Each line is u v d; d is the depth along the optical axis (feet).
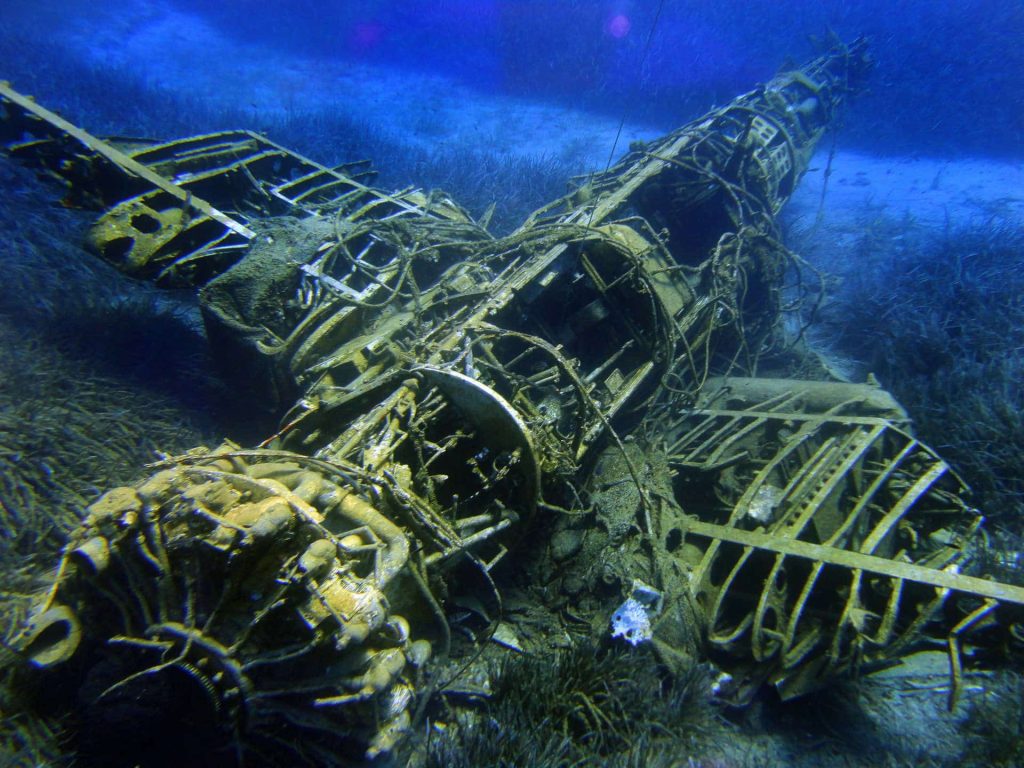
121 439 14.98
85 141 18.12
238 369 16.71
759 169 21.95
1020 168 48.62
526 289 15.28
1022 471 16.80
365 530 8.08
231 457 8.58
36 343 16.63
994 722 11.05
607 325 16.79
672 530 13.32
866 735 11.46
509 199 35.12
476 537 10.37
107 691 7.01
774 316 21.93
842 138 55.77
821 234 35.35
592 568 12.63
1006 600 10.57
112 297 20.68
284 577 6.95
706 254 23.61
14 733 8.34
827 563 11.55
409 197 22.71
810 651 11.26
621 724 10.74
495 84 67.36
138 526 7.28
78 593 7.88
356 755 8.05
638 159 23.30
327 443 12.62
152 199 18.17
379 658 7.46
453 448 12.32
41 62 46.09
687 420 17.40
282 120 45.39
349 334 16.24
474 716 10.83
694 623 11.55
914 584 11.27
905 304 25.49
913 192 44.80
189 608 6.95
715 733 11.27
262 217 21.12
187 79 63.52
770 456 15.64
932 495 14.14
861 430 14.55
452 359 12.84
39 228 22.93
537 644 12.06
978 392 19.72
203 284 17.78
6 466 12.79
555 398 13.91
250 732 7.76
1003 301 24.98
